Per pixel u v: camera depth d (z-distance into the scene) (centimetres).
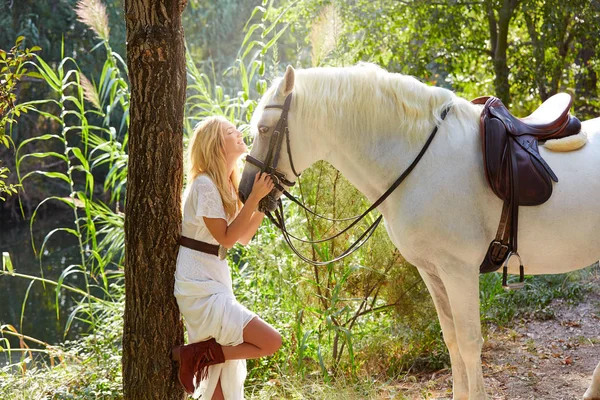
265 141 275
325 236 400
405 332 414
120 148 480
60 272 958
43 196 1399
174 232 281
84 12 448
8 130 1303
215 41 1370
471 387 279
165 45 266
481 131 273
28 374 405
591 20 710
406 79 281
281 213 295
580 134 282
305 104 273
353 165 284
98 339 425
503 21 750
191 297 273
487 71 795
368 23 770
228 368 282
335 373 385
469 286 272
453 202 267
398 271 398
